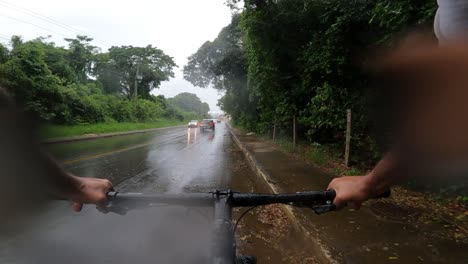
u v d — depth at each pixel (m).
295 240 4.32
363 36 8.34
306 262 3.70
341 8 8.94
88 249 3.93
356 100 8.19
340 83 9.38
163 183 8.09
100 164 10.85
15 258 3.68
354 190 1.13
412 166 0.66
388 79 0.52
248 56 16.66
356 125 8.05
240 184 8.05
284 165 9.26
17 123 0.81
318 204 1.23
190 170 9.94
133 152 14.58
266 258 3.84
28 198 0.88
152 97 58.41
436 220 4.30
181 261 3.24
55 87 19.34
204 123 34.75
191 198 1.27
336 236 3.89
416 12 5.11
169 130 39.59
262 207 5.60
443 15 0.74
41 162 0.90
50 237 4.23
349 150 8.18
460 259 3.25
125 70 49.44
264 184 7.47
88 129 26.89
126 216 4.97
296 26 11.28
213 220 1.17
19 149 0.82
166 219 4.74
